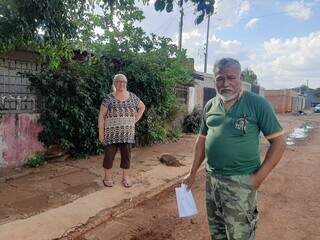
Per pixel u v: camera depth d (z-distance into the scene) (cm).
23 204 573
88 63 981
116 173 788
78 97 882
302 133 2041
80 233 494
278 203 655
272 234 517
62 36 743
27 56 845
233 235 327
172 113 1422
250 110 319
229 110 325
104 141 677
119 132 671
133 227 527
